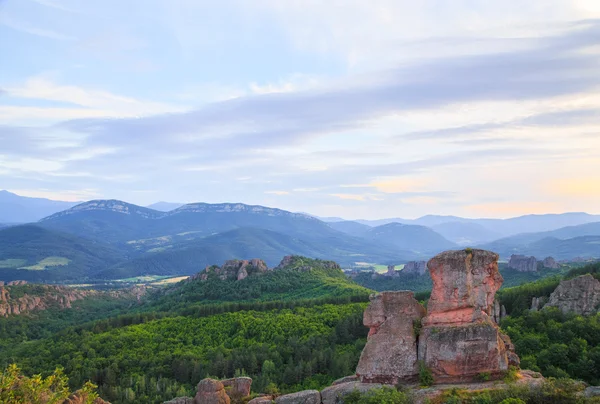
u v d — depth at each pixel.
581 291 98.81
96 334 141.25
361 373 50.06
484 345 47.09
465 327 47.56
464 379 47.09
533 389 45.28
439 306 49.03
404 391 46.50
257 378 92.69
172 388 97.38
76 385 104.56
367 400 45.97
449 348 47.19
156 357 116.44
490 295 49.44
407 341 49.16
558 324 84.50
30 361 124.69
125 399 95.25
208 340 128.62
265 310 152.38
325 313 137.12
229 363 104.19
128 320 155.25
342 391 49.47
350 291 173.50
